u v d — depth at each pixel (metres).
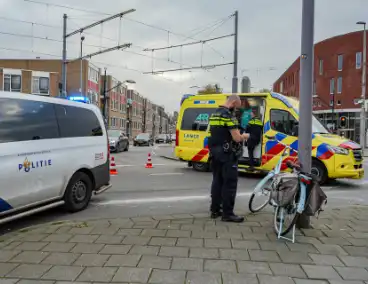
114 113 63.56
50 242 4.04
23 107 4.91
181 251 3.75
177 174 10.85
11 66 46.12
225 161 4.88
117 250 3.78
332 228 4.66
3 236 4.42
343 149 8.59
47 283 3.04
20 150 4.73
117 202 6.66
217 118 4.92
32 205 4.98
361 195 7.70
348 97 39.56
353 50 39.19
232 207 4.98
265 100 9.84
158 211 5.89
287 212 4.27
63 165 5.50
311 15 4.62
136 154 21.75
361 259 3.58
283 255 3.66
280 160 5.33
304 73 4.66
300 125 4.68
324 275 3.20
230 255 3.64
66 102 5.81
